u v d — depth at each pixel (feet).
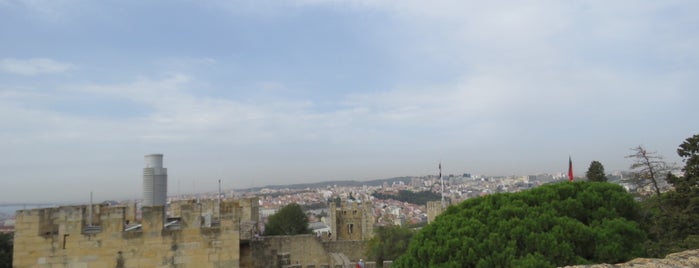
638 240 67.00
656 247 98.37
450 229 72.69
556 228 65.92
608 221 68.13
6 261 132.46
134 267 81.41
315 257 177.68
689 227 112.06
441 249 68.18
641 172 144.56
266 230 297.12
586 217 72.59
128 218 100.53
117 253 80.94
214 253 84.64
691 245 98.89
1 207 152.56
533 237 64.85
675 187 127.75
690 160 127.03
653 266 51.88
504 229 67.82
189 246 83.82
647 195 142.20
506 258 63.36
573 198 74.84
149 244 82.38
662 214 116.98
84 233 79.92
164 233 83.10
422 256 71.15
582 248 65.51
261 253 126.52
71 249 79.30
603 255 63.31
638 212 75.20
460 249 67.10
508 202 76.07
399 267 75.36
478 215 74.79
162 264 82.53
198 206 84.99
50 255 78.48
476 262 65.26
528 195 77.51
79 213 80.02
